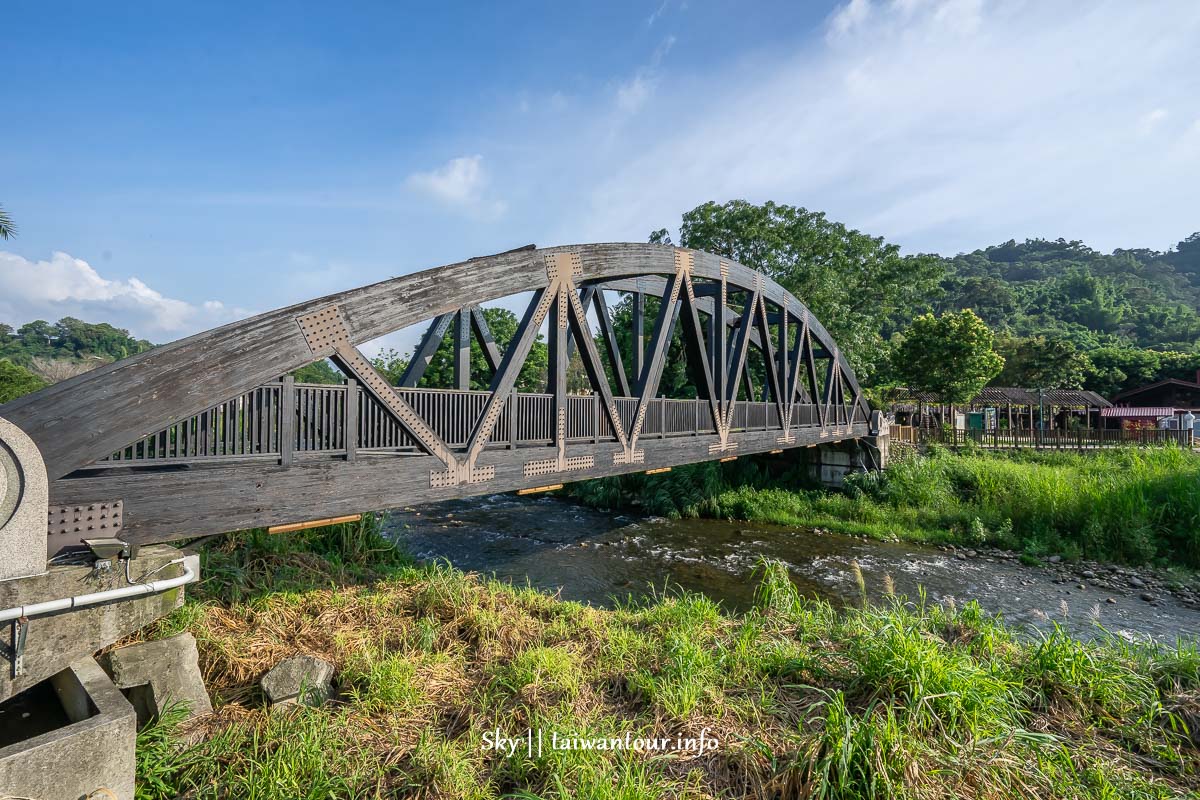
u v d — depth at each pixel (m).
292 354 4.76
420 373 7.59
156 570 3.64
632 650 5.64
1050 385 39.44
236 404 4.44
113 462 3.81
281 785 3.30
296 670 4.45
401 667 4.80
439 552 12.30
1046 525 14.30
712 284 11.70
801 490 19.45
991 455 21.98
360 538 8.73
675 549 13.25
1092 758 3.82
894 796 3.25
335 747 3.78
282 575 6.98
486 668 5.10
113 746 2.87
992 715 4.04
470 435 6.31
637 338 12.18
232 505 4.38
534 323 7.18
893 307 27.67
